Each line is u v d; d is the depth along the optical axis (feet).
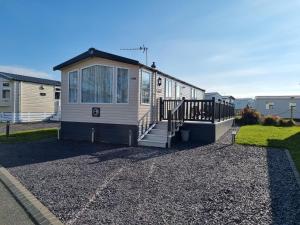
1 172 20.17
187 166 22.53
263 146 32.73
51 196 15.08
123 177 19.10
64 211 13.00
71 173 20.12
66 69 40.16
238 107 146.82
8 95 70.54
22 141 37.50
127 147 32.81
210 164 23.31
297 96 108.78
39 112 76.95
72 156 26.84
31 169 21.31
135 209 13.30
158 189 16.43
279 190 16.30
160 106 41.65
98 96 37.91
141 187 16.83
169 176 19.40
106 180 18.33
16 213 12.69
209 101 36.99
